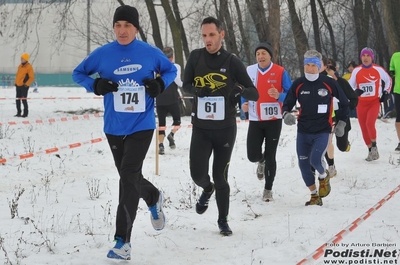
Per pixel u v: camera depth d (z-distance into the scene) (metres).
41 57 83.38
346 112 10.58
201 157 8.56
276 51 27.61
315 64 10.33
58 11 30.73
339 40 48.47
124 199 7.25
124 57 7.64
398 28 27.52
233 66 8.50
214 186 8.80
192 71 8.68
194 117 8.66
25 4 30.30
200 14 31.66
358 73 15.64
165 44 45.22
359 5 38.22
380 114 29.34
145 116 7.66
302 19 39.62
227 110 8.52
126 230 7.18
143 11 33.97
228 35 31.62
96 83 7.54
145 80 7.52
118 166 7.92
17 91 27.22
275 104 11.08
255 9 29.41
